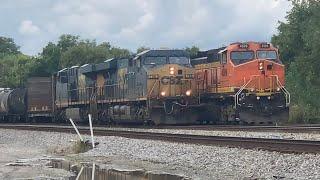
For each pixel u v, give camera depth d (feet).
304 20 160.76
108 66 128.36
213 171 54.08
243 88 106.83
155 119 111.65
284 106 108.27
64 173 58.03
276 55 110.83
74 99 149.07
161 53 115.75
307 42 148.46
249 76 107.65
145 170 58.29
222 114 112.37
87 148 84.74
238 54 109.19
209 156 61.21
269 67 108.58
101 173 57.52
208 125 110.01
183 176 52.16
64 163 69.00
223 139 67.36
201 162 59.41
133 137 85.81
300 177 45.68
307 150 54.85
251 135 78.33
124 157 71.56
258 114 107.04
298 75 152.87
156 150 71.26
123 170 59.16
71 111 146.61
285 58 167.53
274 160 53.06
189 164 59.72
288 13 164.45
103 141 87.15
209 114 115.75
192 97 114.62
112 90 128.36
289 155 53.83
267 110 107.24
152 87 111.75
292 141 60.03
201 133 86.89
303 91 148.87
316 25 148.87
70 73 153.48
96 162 68.28
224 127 94.53
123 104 123.44
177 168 58.29
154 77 112.16
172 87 113.29
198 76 120.37
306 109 128.77
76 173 58.08
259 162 53.78
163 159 65.41
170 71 113.29
